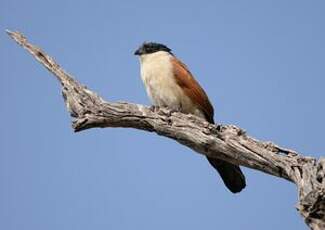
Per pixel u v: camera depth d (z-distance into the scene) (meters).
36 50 11.54
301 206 8.38
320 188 8.30
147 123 10.98
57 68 11.41
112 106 11.02
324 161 8.55
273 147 9.66
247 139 9.95
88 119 11.02
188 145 10.68
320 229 8.15
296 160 9.25
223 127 10.24
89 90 11.26
